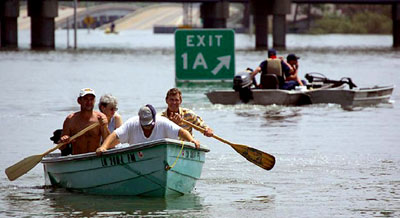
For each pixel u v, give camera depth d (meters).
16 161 38.69
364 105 63.31
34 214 28.16
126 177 30.16
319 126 50.94
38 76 101.31
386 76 99.19
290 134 47.47
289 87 61.75
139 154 29.45
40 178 34.69
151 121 29.94
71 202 29.88
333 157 39.28
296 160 38.47
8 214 28.16
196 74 83.50
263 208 29.00
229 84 85.12
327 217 27.73
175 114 31.66
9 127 51.59
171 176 29.75
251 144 43.53
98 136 31.66
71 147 32.78
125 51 183.75
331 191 31.72
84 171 30.94
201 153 31.16
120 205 29.30
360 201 30.00
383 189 32.03
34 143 44.62
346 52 175.88
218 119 54.78
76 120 31.59
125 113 58.84
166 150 29.00
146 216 27.80
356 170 35.91
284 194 31.23
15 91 79.25
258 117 55.78
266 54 164.62
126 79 94.94
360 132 48.22
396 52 175.38
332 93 61.91
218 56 83.44
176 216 27.80
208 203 29.75
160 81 91.00
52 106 65.00
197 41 83.25
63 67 120.50
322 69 113.12
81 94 31.17
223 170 35.97
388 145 43.12
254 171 35.69
